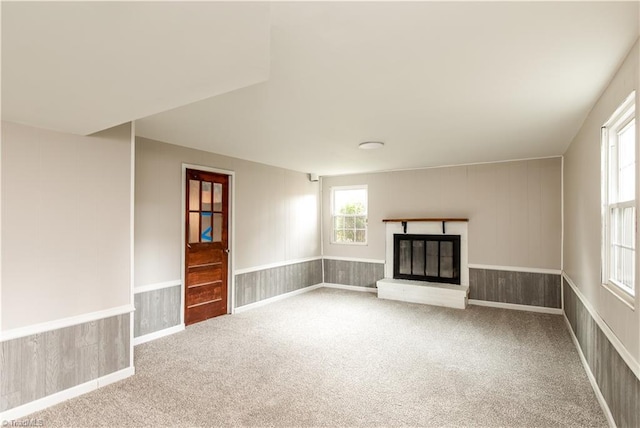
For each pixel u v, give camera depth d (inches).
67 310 106.9
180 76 67.4
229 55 59.2
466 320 189.0
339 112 120.6
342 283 277.7
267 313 203.8
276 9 59.3
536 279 206.7
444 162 222.7
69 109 85.9
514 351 144.6
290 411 99.6
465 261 229.0
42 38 51.6
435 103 111.3
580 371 125.6
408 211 249.6
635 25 65.8
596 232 109.7
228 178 203.6
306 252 267.4
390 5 58.7
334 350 146.2
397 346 150.9
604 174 101.4
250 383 116.6
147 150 160.1
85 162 111.6
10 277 96.0
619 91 84.9
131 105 83.7
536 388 113.0
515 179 213.3
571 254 165.5
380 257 260.4
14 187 96.9
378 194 261.9
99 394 109.1
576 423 93.7
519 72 88.0
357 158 208.8
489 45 73.9
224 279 200.7
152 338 160.2
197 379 119.5
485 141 164.7
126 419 95.6
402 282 241.0
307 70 86.4
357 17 62.5
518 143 168.7
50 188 103.7
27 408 98.0
